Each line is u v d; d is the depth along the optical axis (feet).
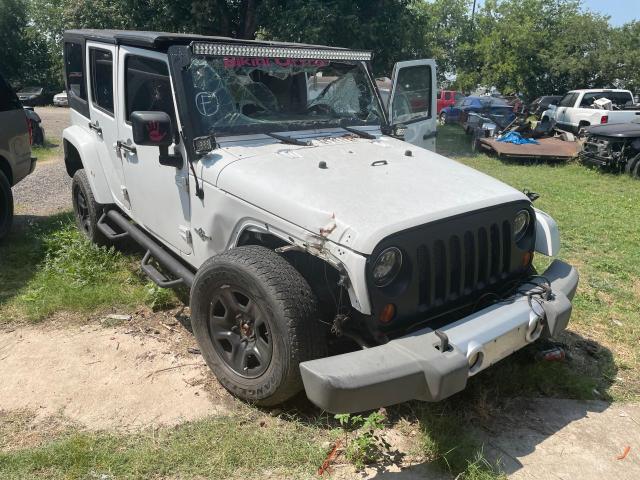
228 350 11.46
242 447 9.89
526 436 10.64
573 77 124.67
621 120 62.59
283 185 10.73
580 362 13.44
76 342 13.46
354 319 10.12
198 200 12.37
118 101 14.89
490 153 51.57
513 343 10.32
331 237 9.51
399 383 8.80
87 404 11.19
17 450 9.79
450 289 10.52
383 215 9.74
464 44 134.72
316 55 14.24
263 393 10.47
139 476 9.21
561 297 11.10
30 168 22.58
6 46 127.65
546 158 46.83
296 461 9.69
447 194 10.88
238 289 10.52
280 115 13.83
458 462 9.64
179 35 13.98
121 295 15.65
